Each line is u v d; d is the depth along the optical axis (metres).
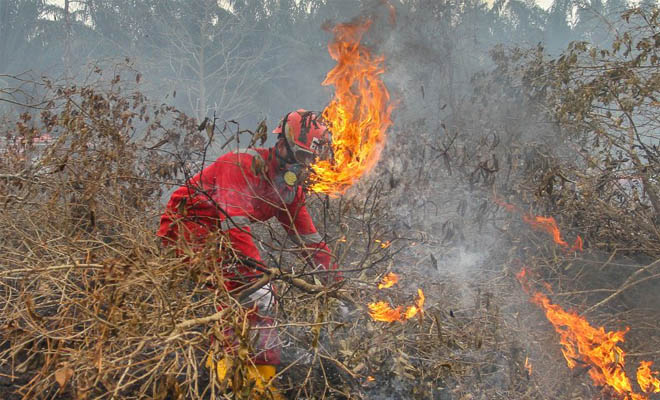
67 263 3.28
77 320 2.85
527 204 4.53
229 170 3.19
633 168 4.52
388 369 3.34
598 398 3.16
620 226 4.46
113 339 2.55
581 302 4.04
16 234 3.89
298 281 3.18
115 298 2.51
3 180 4.12
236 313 2.69
